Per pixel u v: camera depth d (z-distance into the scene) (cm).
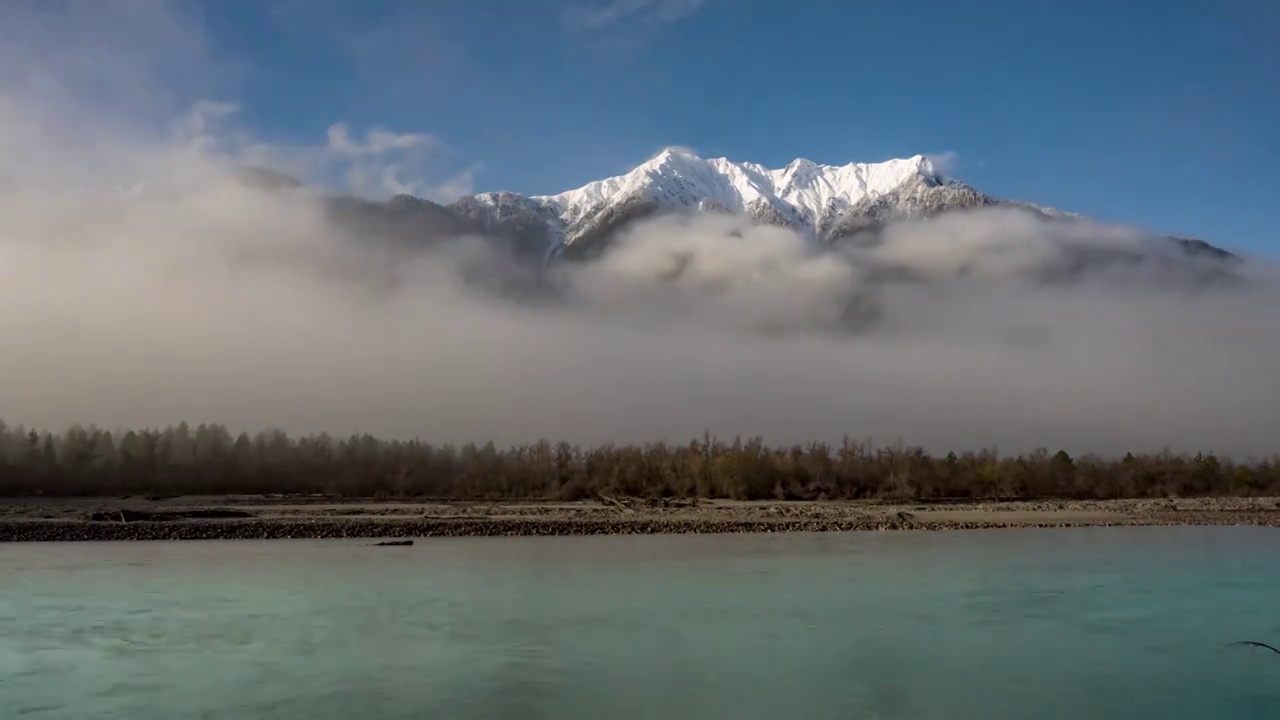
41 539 7594
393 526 8400
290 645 3562
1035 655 3481
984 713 2794
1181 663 3372
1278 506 12694
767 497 13338
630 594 4775
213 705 2797
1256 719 2752
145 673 3142
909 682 3102
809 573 5600
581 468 13762
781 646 3594
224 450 14450
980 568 5853
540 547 7206
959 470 14688
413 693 2928
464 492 13500
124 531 7850
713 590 4909
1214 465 15988
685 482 13562
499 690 2975
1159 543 7612
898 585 5112
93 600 4512
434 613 4228
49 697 2869
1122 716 2773
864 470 14125
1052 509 11900
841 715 2758
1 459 13262
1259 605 4528
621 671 3206
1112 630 3922
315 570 5653
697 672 3206
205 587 4944
